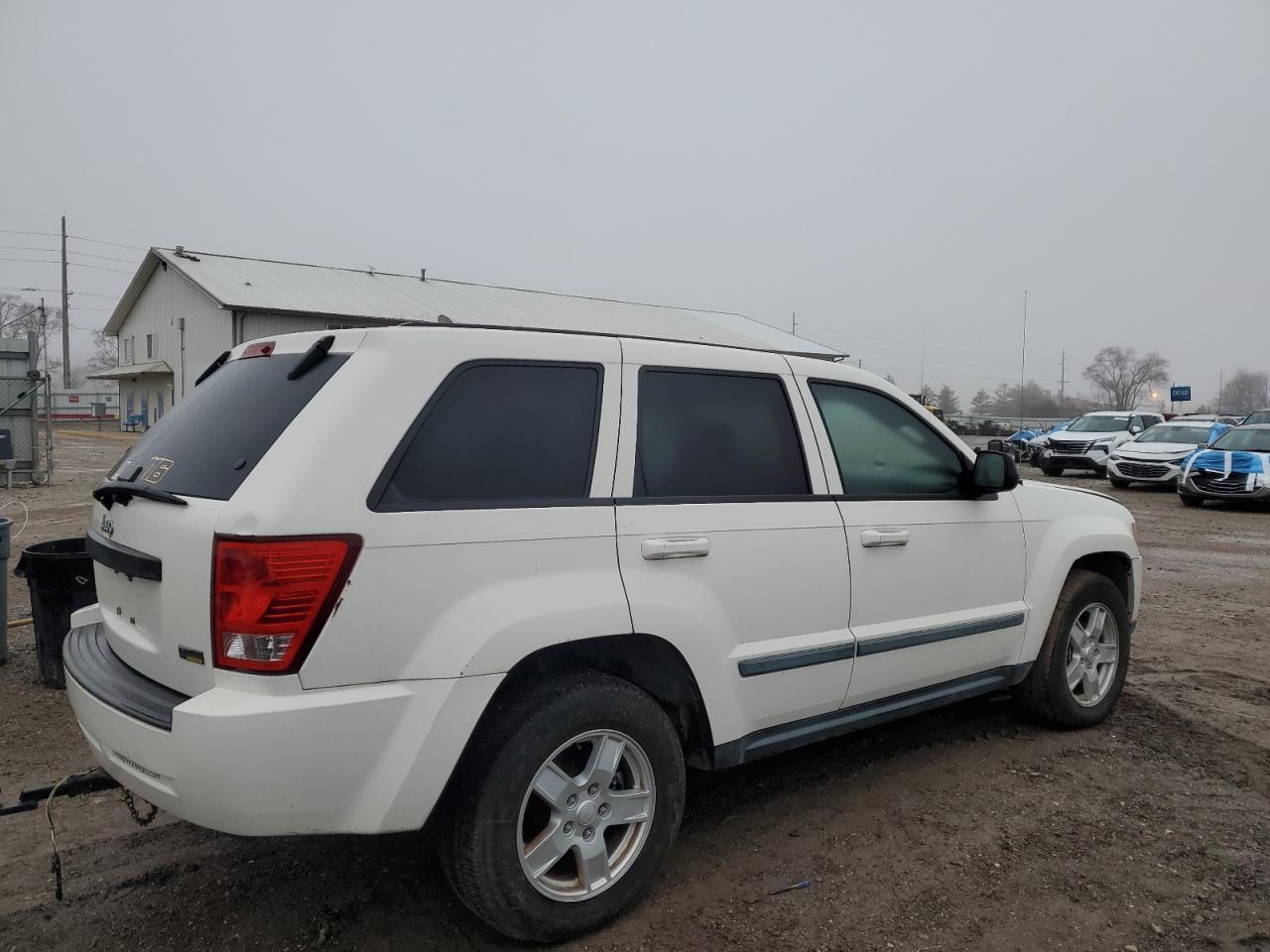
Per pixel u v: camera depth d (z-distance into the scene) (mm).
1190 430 20672
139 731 2590
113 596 3154
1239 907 3137
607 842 3061
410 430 2736
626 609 2969
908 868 3391
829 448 3764
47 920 3041
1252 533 13211
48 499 14828
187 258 34906
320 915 3068
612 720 2945
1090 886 3270
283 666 2459
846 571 3648
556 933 2869
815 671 3537
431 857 3475
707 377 3490
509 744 2746
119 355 44250
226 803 2420
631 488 3139
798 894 3205
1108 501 5145
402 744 2584
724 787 4117
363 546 2559
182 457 2973
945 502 4113
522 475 2924
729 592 3279
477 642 2672
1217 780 4191
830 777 4223
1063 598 4688
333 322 32219
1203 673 5918
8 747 4449
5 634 5781
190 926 3008
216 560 2512
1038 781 4164
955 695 4219
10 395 16656
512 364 3010
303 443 2604
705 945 2910
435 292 37969
